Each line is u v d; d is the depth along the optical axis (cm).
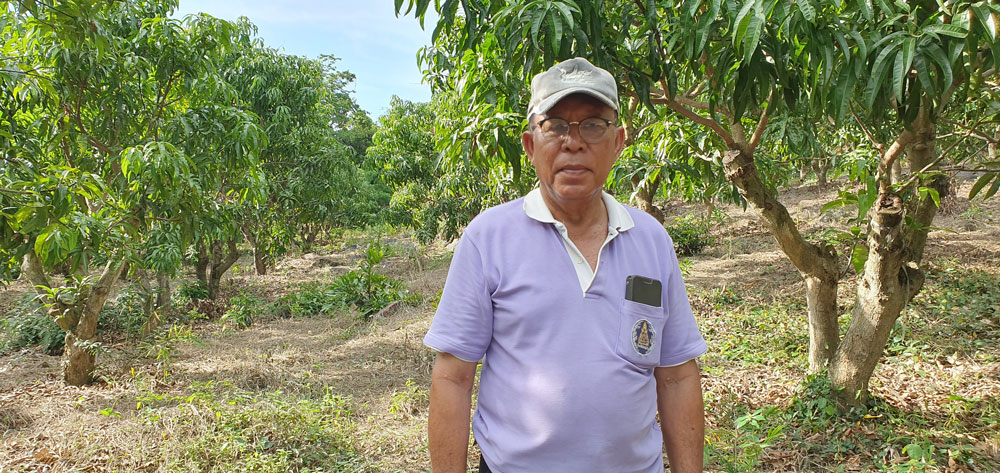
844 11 235
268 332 858
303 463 400
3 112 459
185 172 496
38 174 393
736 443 350
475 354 125
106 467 403
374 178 2258
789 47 219
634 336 120
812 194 1567
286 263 1612
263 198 695
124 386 598
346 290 1038
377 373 619
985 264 768
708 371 523
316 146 1234
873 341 386
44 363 698
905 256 366
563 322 118
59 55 468
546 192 125
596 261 123
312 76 1255
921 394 430
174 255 745
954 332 545
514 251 121
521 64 259
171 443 410
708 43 245
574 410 116
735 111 238
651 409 125
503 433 122
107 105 535
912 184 356
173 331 776
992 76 288
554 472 118
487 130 305
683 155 487
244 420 443
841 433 383
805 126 443
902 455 345
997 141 321
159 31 540
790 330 604
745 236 1245
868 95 198
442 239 1764
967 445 339
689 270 935
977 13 187
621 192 903
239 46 1014
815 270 423
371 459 409
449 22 255
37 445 455
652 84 298
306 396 544
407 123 1434
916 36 196
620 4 283
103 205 514
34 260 593
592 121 118
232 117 601
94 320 611
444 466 125
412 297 984
